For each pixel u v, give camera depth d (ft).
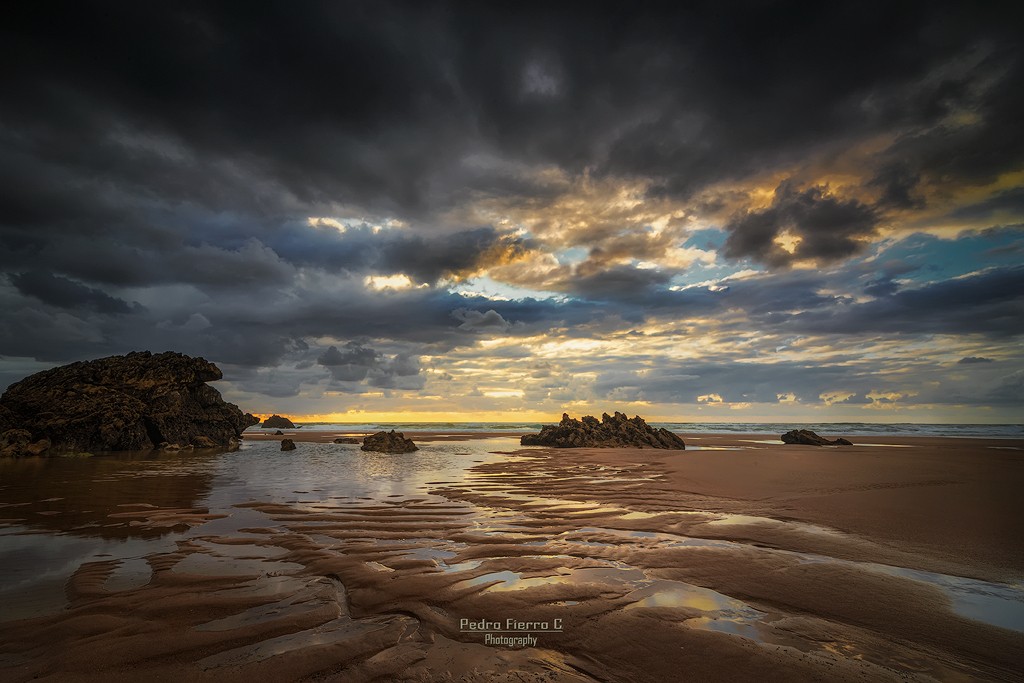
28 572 27.37
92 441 113.50
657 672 17.15
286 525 39.17
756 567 28.53
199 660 17.79
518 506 47.65
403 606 22.79
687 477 69.97
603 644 19.16
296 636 19.77
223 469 79.46
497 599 23.63
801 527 38.50
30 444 103.45
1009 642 19.49
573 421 166.30
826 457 102.83
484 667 17.43
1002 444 154.40
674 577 26.84
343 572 27.63
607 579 26.53
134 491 55.42
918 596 24.16
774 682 16.47
